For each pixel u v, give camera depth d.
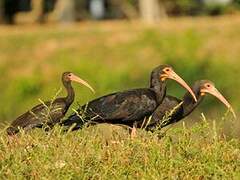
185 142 9.93
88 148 9.70
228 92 28.19
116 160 9.38
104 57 31.09
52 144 9.73
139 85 29.55
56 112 11.83
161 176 9.15
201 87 12.77
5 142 9.86
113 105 12.09
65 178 8.93
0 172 9.07
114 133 10.63
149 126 12.35
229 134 10.48
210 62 29.92
